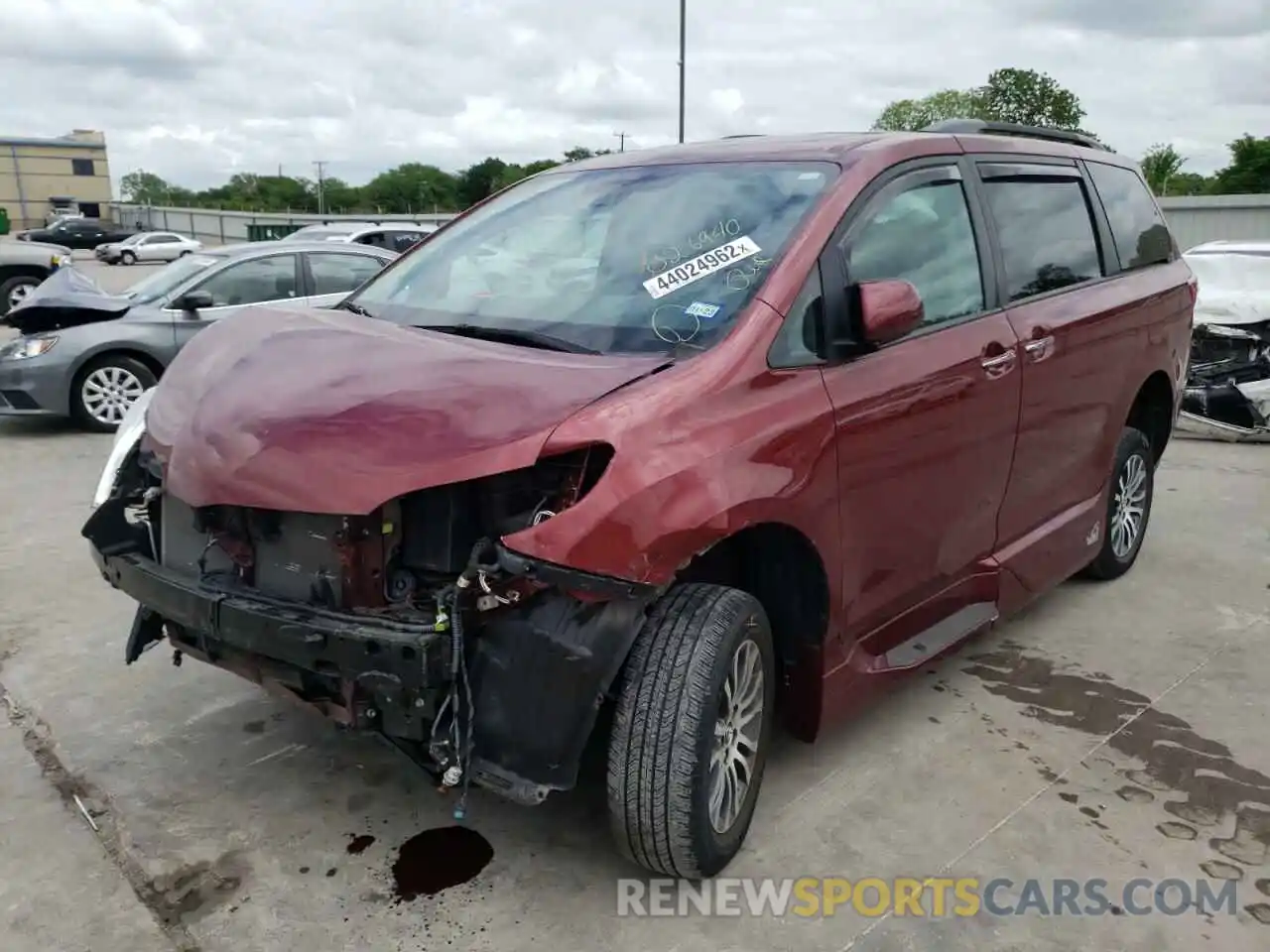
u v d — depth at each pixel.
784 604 3.06
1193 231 21.77
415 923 2.71
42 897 2.79
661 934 2.69
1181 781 3.41
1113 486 4.86
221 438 2.76
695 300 3.00
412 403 2.63
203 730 3.67
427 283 3.69
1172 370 5.05
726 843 2.85
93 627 4.54
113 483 3.28
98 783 3.34
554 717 2.46
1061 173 4.39
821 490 2.89
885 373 3.14
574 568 2.40
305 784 3.34
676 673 2.59
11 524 6.02
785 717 3.21
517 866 2.95
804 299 2.99
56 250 15.80
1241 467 7.76
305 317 3.43
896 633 3.42
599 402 2.55
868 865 2.97
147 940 2.64
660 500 2.48
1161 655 4.37
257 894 2.81
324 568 2.67
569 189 3.84
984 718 3.82
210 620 2.74
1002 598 3.94
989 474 3.68
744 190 3.35
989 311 3.70
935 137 3.71
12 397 8.46
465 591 2.48
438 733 2.49
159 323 8.74
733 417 2.70
